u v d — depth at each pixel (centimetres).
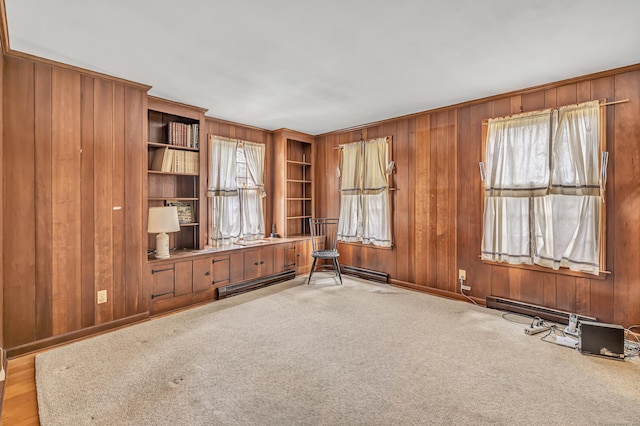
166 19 192
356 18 192
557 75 281
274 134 500
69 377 205
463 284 367
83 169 269
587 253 277
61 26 200
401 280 427
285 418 167
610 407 177
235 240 439
